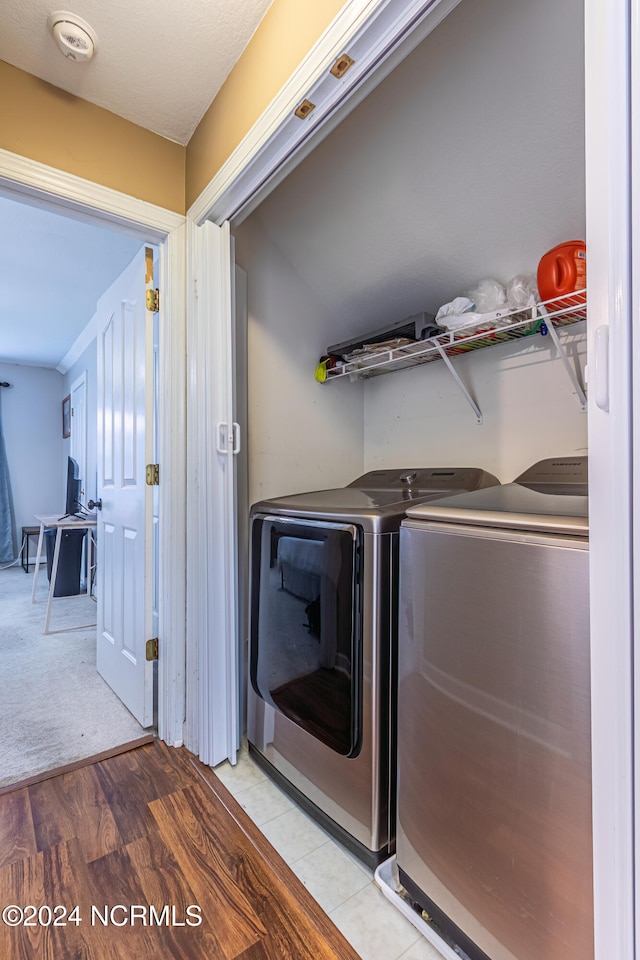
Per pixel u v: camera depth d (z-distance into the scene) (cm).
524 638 79
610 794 57
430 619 98
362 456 234
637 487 53
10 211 215
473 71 118
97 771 155
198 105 150
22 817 133
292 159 125
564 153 126
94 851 121
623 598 54
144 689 181
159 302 173
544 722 76
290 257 204
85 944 97
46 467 551
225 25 122
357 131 146
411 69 124
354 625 119
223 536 160
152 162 161
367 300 206
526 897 80
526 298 145
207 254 157
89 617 332
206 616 158
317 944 98
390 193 158
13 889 110
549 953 76
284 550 146
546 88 115
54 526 307
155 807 138
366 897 109
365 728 117
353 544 119
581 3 100
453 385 191
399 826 108
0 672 235
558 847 75
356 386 231
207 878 113
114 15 119
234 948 96
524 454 167
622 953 55
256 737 160
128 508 197
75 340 437
